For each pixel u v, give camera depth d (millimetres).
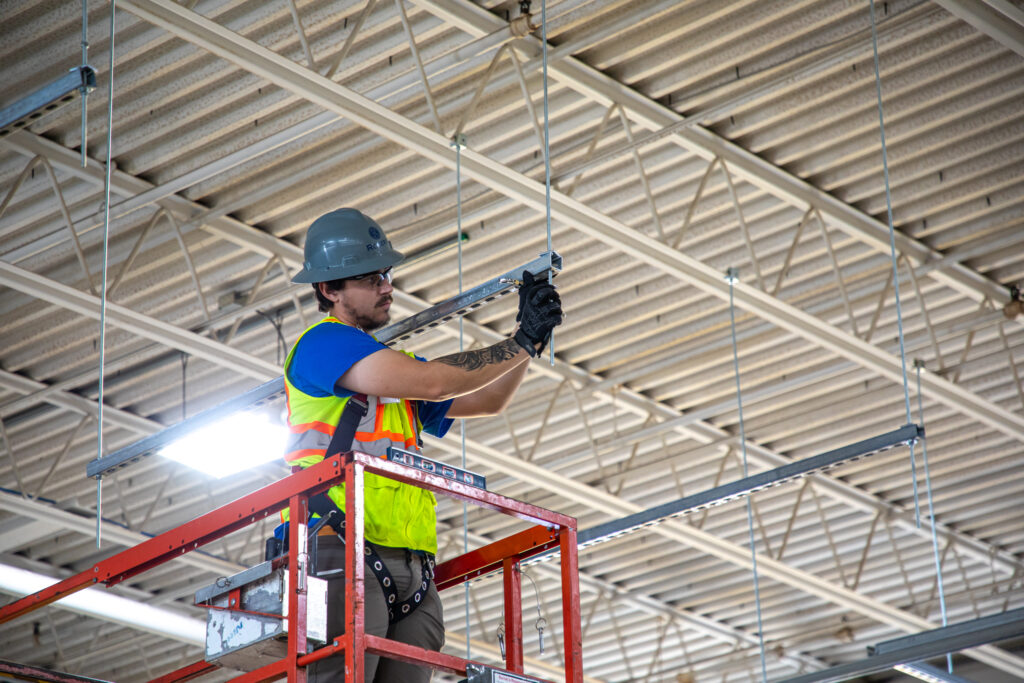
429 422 4195
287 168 11562
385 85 10648
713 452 16203
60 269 12281
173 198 11703
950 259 13000
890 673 19984
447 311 5266
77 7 9531
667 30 10586
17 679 4941
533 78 10797
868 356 13094
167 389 14133
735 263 13172
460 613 19172
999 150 11898
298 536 3498
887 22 10484
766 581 18812
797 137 11703
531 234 12578
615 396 15008
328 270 4137
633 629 19953
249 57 9344
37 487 15406
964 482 16859
